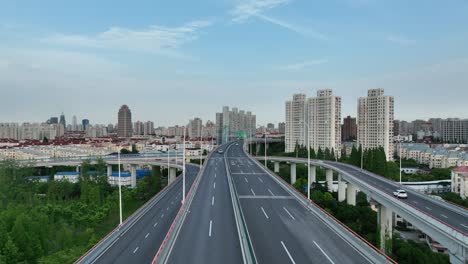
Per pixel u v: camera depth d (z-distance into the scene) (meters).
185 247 33.84
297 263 30.11
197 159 149.75
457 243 39.69
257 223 42.72
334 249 33.69
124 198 98.38
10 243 51.53
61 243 64.38
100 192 105.81
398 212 59.97
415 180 136.50
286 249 33.59
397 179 134.88
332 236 37.78
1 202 79.88
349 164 120.81
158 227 52.53
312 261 30.59
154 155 161.25
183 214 46.38
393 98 171.88
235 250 33.03
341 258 31.38
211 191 63.31
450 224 46.53
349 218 80.75
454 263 40.84
